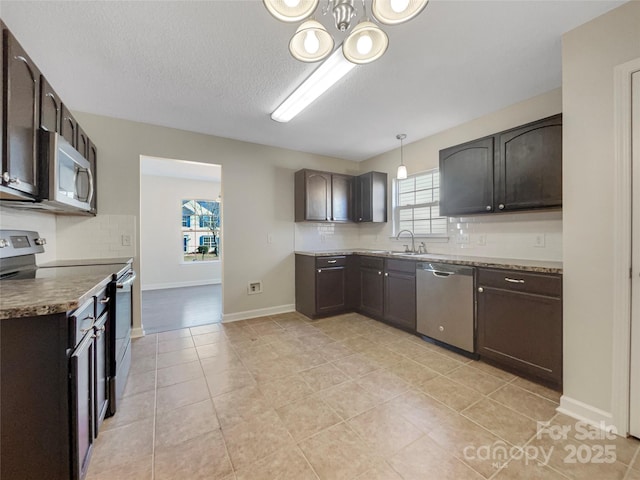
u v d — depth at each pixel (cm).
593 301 161
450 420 165
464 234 316
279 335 306
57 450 105
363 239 464
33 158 143
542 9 153
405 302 309
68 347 107
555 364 189
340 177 414
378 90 239
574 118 167
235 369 229
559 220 239
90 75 214
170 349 269
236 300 364
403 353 259
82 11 152
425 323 285
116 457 137
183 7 150
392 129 329
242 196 367
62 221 269
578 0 147
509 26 166
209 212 681
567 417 167
